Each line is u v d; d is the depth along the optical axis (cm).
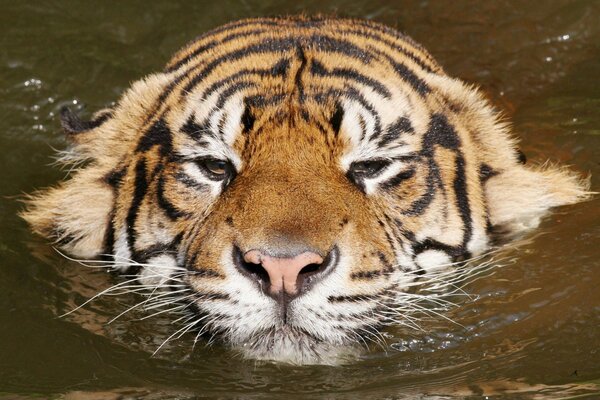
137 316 1112
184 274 1048
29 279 1163
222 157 1065
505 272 1138
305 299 970
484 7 1599
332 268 975
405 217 1083
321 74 1102
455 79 1204
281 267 947
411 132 1095
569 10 1578
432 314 1097
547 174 1225
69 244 1193
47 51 1608
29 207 1258
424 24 1571
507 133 1229
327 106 1062
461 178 1136
